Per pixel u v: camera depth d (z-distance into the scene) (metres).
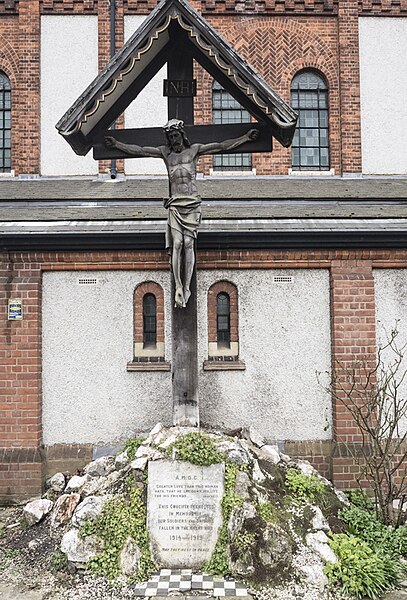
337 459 8.09
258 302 8.45
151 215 8.52
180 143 6.73
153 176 11.29
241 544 5.66
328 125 11.68
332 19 11.73
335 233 8.10
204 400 8.34
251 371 8.40
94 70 11.48
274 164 11.45
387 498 6.84
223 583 5.47
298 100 11.72
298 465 7.03
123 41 11.51
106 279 8.47
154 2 11.53
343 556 5.65
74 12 11.55
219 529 5.85
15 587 5.47
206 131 6.97
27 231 8.02
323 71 11.67
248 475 6.22
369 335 8.31
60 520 6.37
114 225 8.21
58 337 8.41
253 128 6.85
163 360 8.42
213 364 8.29
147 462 6.21
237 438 7.03
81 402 8.35
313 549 5.74
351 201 9.61
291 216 8.42
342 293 8.34
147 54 6.80
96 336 8.42
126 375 8.38
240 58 6.43
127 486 6.16
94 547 5.76
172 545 5.82
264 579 5.49
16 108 11.43
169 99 7.17
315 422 8.37
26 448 8.12
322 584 5.44
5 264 8.27
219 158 11.54
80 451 8.25
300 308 8.45
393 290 8.48
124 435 8.32
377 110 11.66
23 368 8.20
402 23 11.72
